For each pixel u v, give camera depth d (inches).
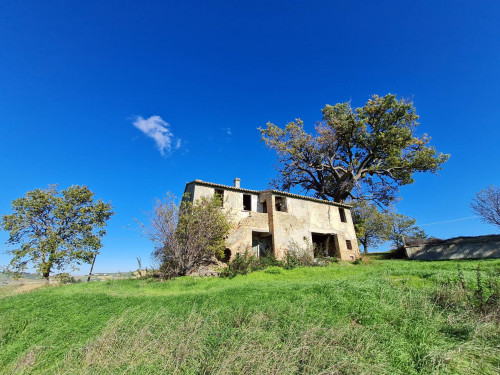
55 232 908.6
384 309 308.3
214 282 555.2
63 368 259.4
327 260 885.2
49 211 945.5
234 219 855.1
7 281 931.3
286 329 279.6
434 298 336.5
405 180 1243.8
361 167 1286.9
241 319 317.4
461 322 277.7
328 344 239.1
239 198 904.9
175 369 233.5
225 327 296.0
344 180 1278.3
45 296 483.8
